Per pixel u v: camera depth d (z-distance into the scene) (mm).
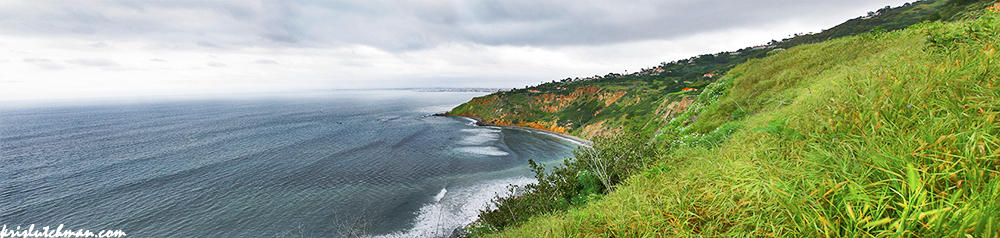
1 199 41656
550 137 88812
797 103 4500
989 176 1380
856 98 2578
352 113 187375
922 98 2090
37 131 125938
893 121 2041
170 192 42188
